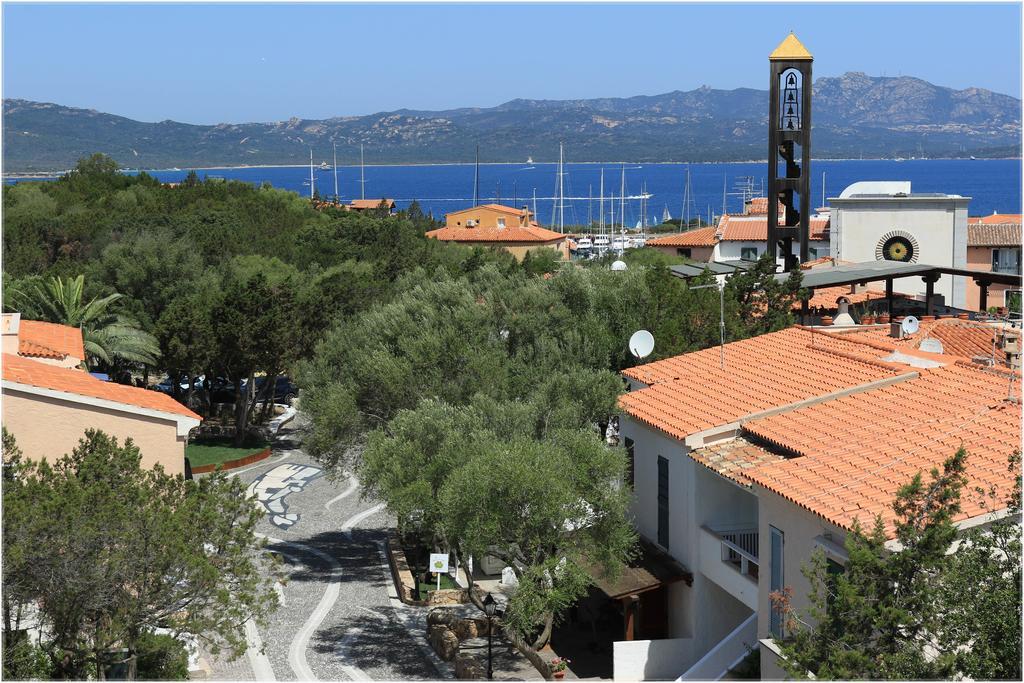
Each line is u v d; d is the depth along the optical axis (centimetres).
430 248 9112
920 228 7338
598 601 3459
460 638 3278
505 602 3553
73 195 10412
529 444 2878
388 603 3612
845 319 4809
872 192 7644
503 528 2739
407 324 4041
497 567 3925
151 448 3036
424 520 2958
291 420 6656
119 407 2989
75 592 1972
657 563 3098
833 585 1955
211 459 5506
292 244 9094
